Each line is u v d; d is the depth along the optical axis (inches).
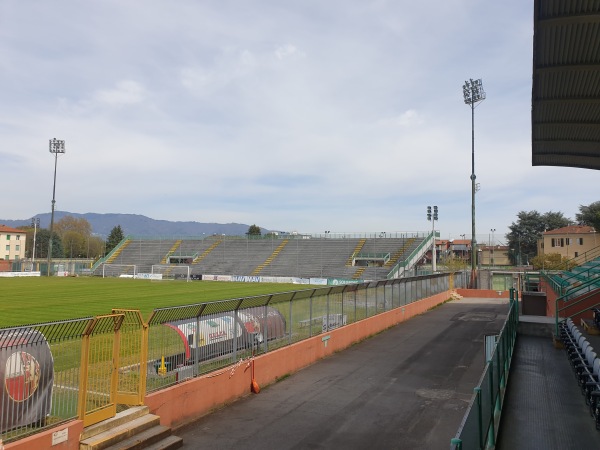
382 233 2925.7
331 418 415.8
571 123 701.3
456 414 426.3
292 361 584.1
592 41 472.4
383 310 977.5
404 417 418.6
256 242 3213.6
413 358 674.8
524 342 753.6
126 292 1702.8
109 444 318.7
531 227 4500.5
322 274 2615.7
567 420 384.2
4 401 275.4
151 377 389.4
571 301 860.0
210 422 405.1
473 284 1886.1
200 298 1483.8
